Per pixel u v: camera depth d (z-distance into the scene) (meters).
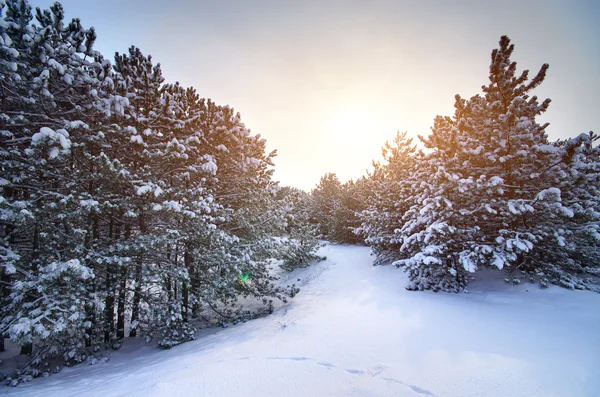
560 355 3.81
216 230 8.95
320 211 31.50
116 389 4.23
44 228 6.89
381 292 8.98
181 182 9.13
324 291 11.88
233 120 10.84
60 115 7.62
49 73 6.58
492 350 4.14
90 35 7.82
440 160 9.20
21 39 6.54
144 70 9.05
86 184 7.84
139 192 7.15
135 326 7.76
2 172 6.36
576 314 5.33
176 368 4.74
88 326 6.54
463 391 3.15
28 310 6.05
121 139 8.10
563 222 7.65
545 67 8.53
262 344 5.55
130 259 7.58
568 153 7.10
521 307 6.12
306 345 5.16
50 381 5.73
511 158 7.89
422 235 8.89
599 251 7.93
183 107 9.87
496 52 9.03
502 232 7.31
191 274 9.91
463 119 9.34
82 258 6.80
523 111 8.59
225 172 11.21
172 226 9.05
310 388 3.48
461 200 8.65
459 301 7.05
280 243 12.13
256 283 11.59
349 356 4.45
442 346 4.46
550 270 7.39
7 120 6.67
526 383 3.21
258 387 3.60
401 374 3.69
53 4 7.39
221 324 9.55
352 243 25.55
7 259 6.04
